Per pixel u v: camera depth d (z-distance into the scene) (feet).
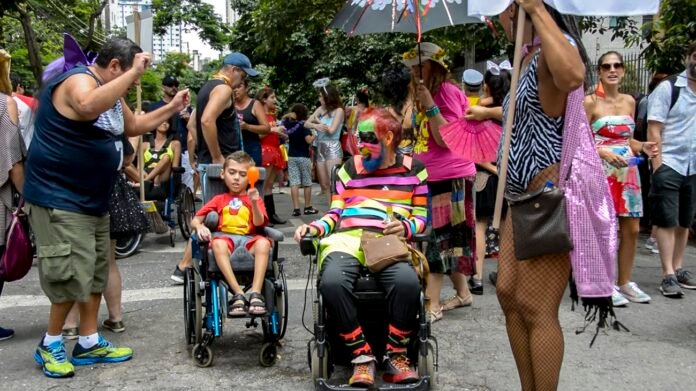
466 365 14.57
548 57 8.84
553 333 9.99
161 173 28.84
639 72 34.60
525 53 9.97
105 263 14.85
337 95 34.73
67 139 13.53
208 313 14.69
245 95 27.63
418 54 16.11
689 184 20.04
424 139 17.13
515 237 9.75
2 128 15.28
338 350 13.62
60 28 64.03
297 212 36.88
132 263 25.26
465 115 15.53
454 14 17.21
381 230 13.61
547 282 9.93
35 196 13.66
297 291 20.65
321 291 12.63
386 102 17.88
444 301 19.01
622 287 19.48
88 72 13.58
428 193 15.61
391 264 12.69
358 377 12.59
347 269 12.75
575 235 9.58
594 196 9.68
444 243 17.33
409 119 17.40
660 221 19.94
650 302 19.31
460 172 17.13
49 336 14.24
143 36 25.54
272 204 33.71
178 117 29.66
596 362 14.66
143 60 13.26
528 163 9.82
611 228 9.77
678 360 14.80
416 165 14.39
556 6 9.21
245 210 15.29
